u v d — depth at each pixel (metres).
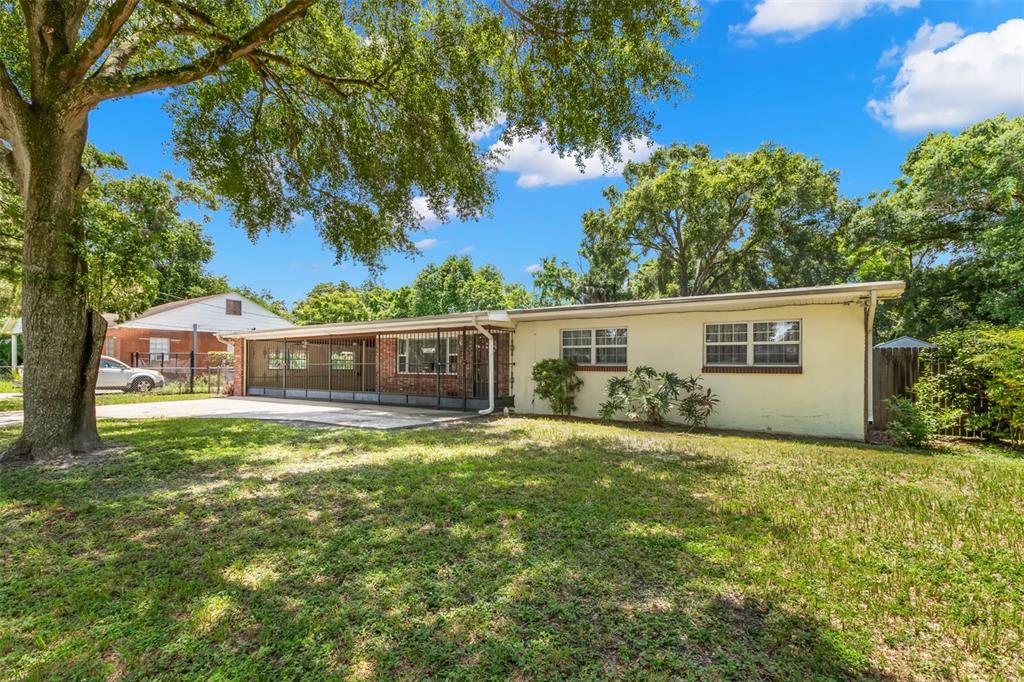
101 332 7.37
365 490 5.16
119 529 4.11
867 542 3.74
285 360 18.42
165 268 32.38
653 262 29.81
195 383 21.25
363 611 2.78
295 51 8.74
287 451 7.25
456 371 14.78
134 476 5.80
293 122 9.51
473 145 9.46
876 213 19.53
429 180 9.49
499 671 2.26
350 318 36.28
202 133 9.04
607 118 7.49
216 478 5.70
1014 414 7.75
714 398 9.99
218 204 10.79
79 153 7.01
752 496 4.92
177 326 26.42
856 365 8.63
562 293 33.19
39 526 4.21
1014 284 16.64
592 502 4.72
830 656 2.35
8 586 3.13
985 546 3.67
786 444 7.95
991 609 2.80
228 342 20.50
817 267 23.20
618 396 10.62
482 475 5.75
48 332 6.77
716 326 10.15
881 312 22.95
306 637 2.54
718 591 2.98
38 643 2.49
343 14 7.92
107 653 2.44
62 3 6.70
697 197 23.97
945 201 17.48
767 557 3.46
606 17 6.28
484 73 7.95
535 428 9.71
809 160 23.70
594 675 2.22
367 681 2.20
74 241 6.77
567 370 11.68
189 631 2.61
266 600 2.92
